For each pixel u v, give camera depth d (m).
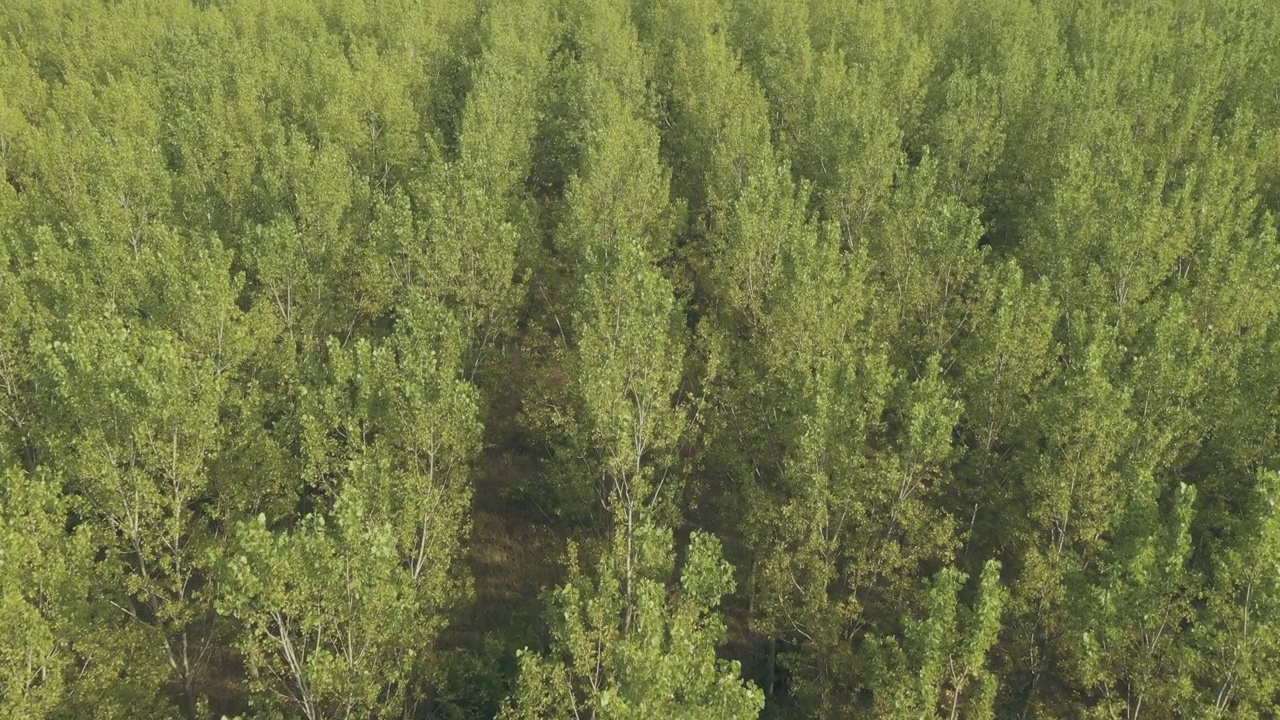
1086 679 32.59
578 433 47.31
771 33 99.06
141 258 53.97
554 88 96.12
